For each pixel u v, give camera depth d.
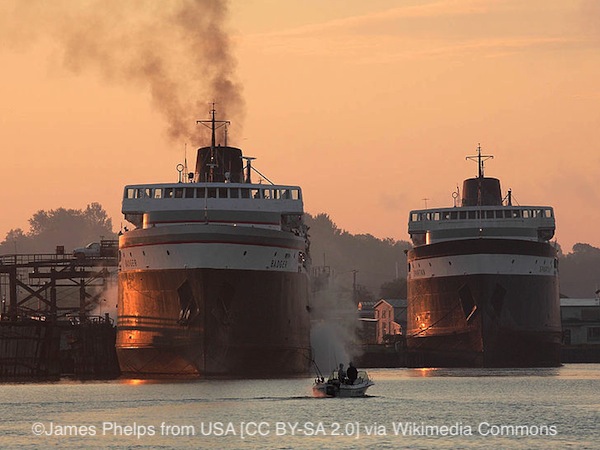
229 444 137.62
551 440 141.62
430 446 137.12
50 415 160.25
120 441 139.62
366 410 166.62
